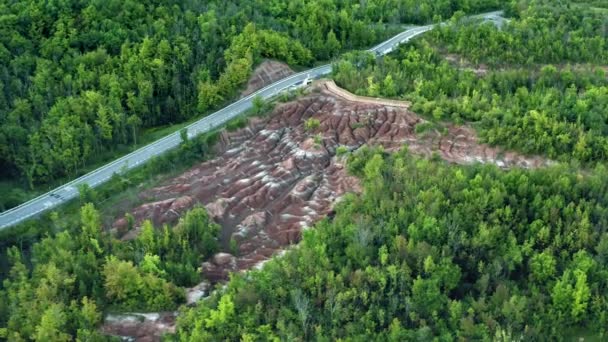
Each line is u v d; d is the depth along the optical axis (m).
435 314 137.38
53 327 134.12
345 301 138.00
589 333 142.00
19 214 177.62
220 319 134.38
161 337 139.62
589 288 143.00
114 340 136.62
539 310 141.62
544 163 183.12
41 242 162.00
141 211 174.50
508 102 198.62
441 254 149.38
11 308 142.38
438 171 170.62
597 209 160.12
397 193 165.50
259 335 133.00
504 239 154.75
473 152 187.75
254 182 182.75
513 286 145.62
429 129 192.50
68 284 146.12
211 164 193.00
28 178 188.12
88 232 161.38
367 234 150.12
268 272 144.12
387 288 142.88
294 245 159.38
